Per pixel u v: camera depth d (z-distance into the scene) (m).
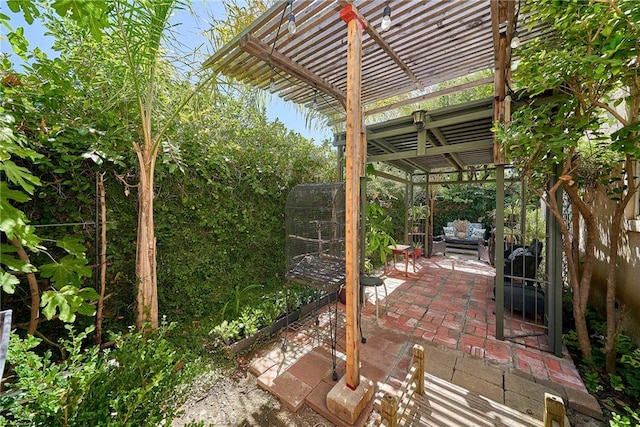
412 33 2.28
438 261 6.80
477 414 1.83
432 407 1.89
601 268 3.34
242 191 3.59
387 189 7.32
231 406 2.03
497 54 2.35
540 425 1.75
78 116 2.20
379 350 2.71
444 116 3.31
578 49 1.90
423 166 6.55
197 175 3.04
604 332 2.81
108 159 2.22
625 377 2.19
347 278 1.93
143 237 2.32
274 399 2.10
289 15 1.82
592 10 1.72
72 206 2.14
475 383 2.17
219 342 2.65
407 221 6.75
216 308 3.23
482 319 3.42
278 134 4.33
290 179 4.25
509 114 2.65
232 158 3.42
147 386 1.27
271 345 2.83
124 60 2.25
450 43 2.45
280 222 4.13
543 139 2.29
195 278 3.02
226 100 3.84
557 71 2.03
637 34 1.61
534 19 2.06
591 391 2.11
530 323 3.23
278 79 2.90
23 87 1.90
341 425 1.83
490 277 5.34
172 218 2.79
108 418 1.14
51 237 2.05
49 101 1.99
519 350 2.69
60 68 2.01
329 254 3.10
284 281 4.15
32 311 1.84
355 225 1.89
